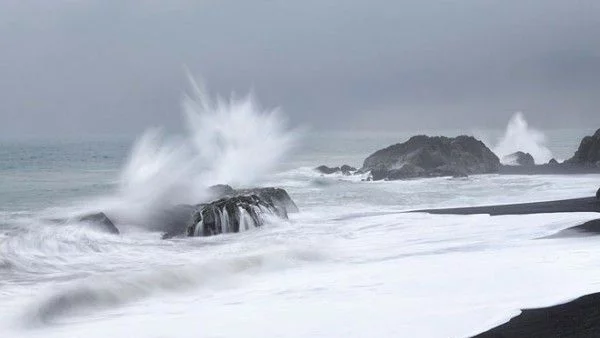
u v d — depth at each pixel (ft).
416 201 96.22
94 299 39.73
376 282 44.16
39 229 61.11
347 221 75.10
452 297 39.99
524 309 37.37
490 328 34.42
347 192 107.14
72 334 34.22
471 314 36.58
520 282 43.01
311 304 39.17
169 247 59.47
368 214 81.87
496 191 106.83
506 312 36.81
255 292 42.32
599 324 34.83
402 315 36.70
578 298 39.17
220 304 39.63
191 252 57.06
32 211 79.00
